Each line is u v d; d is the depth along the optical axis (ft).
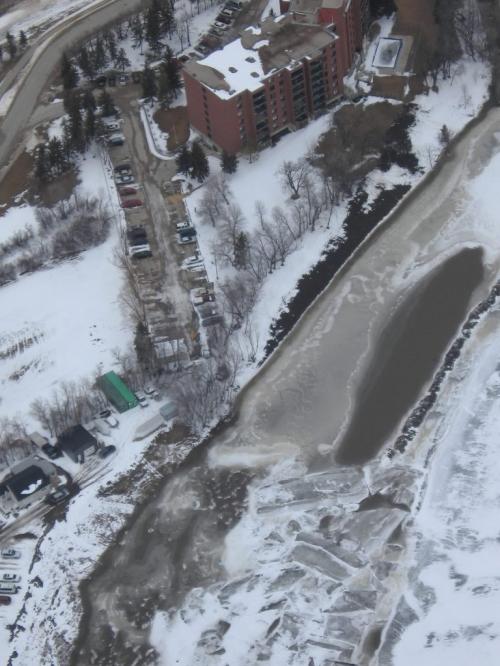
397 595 466.29
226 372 562.25
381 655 446.60
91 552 496.64
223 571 483.10
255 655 450.71
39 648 463.83
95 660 457.68
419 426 535.19
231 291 597.52
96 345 584.40
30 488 517.55
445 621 452.76
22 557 496.64
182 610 470.80
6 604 477.77
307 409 549.95
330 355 575.38
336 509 502.38
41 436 542.16
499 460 510.58
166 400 555.69
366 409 547.08
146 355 559.79
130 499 516.73
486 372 554.05
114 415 550.36
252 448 533.96
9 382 572.51
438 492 503.61
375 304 599.98
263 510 505.25
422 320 587.68
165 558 491.31
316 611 463.42
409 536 488.02
